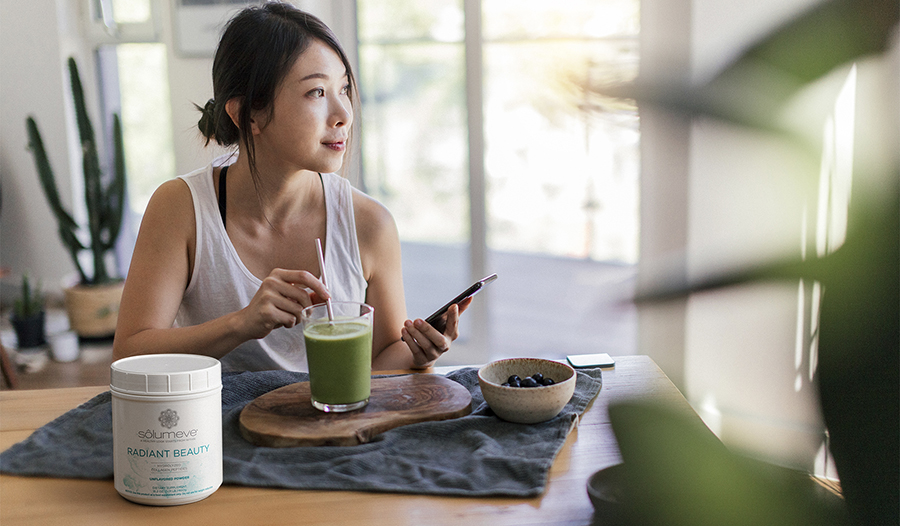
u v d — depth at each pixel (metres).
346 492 0.71
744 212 0.29
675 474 0.29
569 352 2.97
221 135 1.20
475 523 0.64
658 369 1.04
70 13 3.73
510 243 3.12
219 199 1.22
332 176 1.30
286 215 1.25
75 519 0.66
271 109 1.09
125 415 0.68
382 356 1.24
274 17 1.09
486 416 0.87
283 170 1.17
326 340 0.85
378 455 0.77
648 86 0.27
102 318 3.29
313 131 1.09
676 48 0.28
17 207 3.95
